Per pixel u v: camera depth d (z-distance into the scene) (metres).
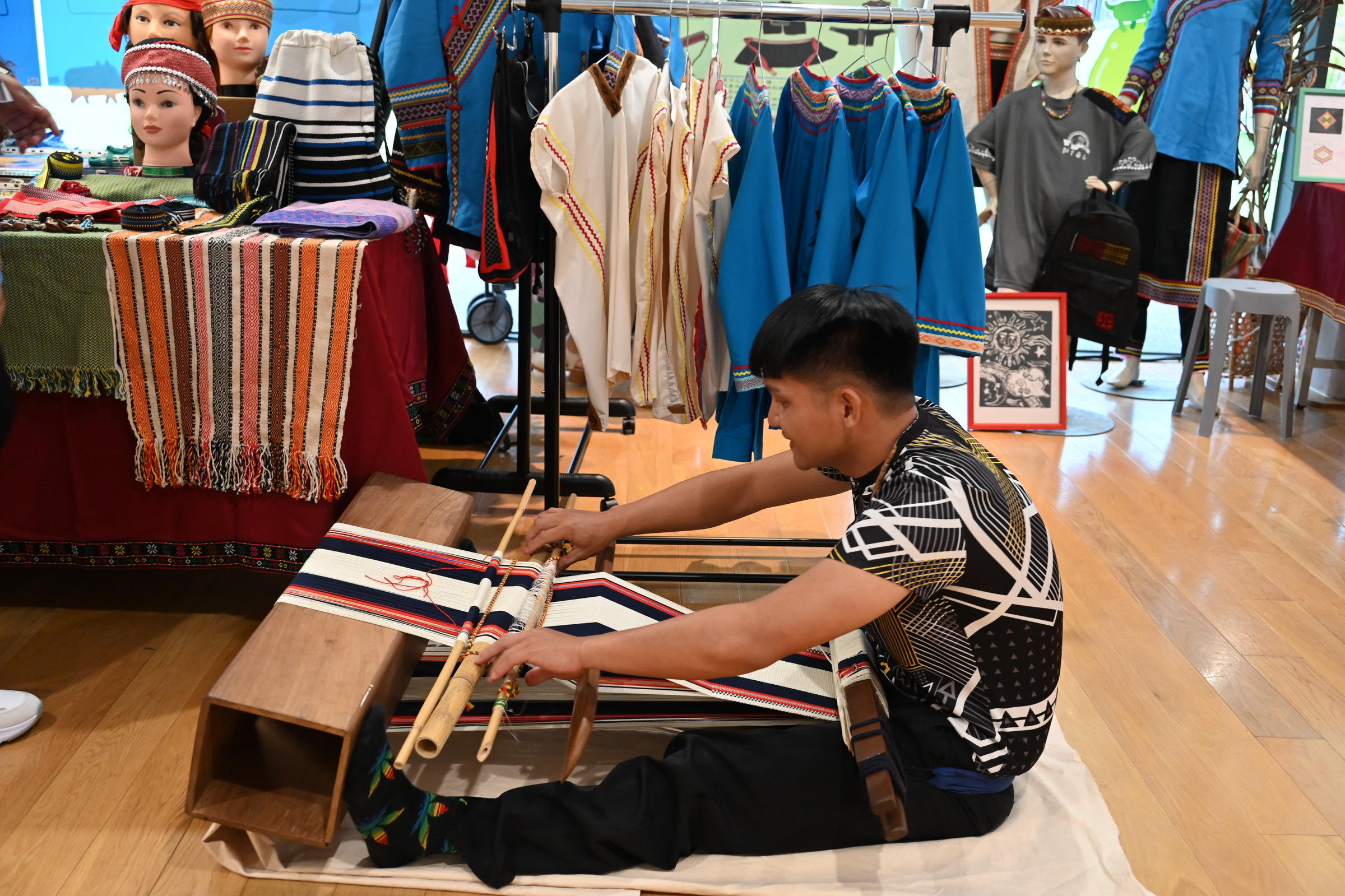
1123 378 4.46
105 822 1.70
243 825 1.50
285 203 2.51
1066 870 1.64
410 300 2.70
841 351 1.41
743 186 2.19
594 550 1.95
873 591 1.38
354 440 2.16
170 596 2.43
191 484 2.15
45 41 4.16
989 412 3.91
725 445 2.46
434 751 1.43
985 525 1.43
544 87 2.45
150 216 2.13
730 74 4.25
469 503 2.07
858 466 1.53
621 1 2.16
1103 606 2.57
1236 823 1.81
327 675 1.55
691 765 1.60
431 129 2.41
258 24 3.06
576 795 1.58
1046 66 3.86
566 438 3.64
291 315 2.04
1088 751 2.00
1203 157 3.96
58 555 2.24
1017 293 3.94
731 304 2.22
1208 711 2.14
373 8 4.06
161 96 2.67
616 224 2.21
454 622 1.72
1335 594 2.66
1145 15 4.47
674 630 1.46
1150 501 3.25
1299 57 4.21
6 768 1.81
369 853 1.61
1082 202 3.94
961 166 2.23
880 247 2.23
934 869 1.63
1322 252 3.97
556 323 2.44
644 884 1.60
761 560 2.81
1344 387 4.33
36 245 2.02
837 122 2.21
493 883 1.58
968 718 1.58
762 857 1.66
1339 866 1.72
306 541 2.18
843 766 1.61
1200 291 4.14
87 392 2.10
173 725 1.96
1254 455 3.69
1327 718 2.13
